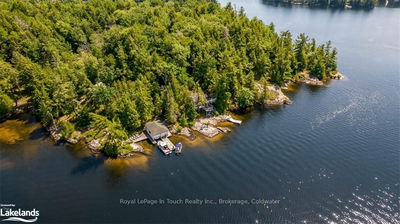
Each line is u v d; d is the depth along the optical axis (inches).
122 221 2431.1
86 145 3339.1
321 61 5649.6
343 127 3902.6
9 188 2731.3
